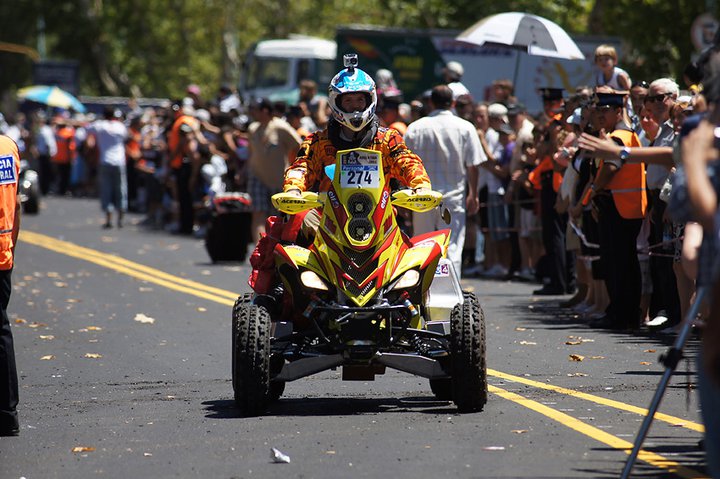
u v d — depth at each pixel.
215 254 54.25
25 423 22.30
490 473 17.45
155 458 19.09
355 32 71.06
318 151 23.27
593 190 33.12
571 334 32.69
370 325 21.56
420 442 19.64
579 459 18.25
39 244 63.91
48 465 18.91
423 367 21.86
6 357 21.05
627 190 32.84
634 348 30.08
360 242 21.84
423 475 17.44
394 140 23.12
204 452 19.39
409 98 70.88
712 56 15.48
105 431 21.30
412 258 22.23
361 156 22.08
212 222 54.12
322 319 22.11
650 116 32.75
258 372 21.86
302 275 22.00
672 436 19.86
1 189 20.73
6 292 20.98
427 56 70.38
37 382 26.86
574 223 36.41
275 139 51.69
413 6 92.50
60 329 35.25
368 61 71.06
